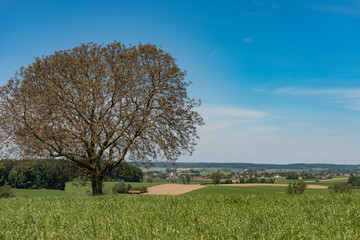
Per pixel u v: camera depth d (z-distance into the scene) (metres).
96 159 24.77
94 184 26.41
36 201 13.77
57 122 23.41
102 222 7.35
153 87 25.66
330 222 7.05
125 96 24.47
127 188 113.56
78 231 6.63
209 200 12.15
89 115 24.14
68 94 24.55
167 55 26.17
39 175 107.19
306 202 11.02
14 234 6.62
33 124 23.44
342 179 188.88
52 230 6.68
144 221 7.25
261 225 6.68
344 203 10.53
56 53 25.44
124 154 25.92
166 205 10.21
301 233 5.98
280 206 9.83
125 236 5.94
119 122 24.83
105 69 25.11
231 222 6.98
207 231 6.10
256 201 11.46
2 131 23.80
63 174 27.78
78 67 24.94
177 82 26.16
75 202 12.62
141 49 25.95
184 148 26.95
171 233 6.01
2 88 23.89
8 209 10.95
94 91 23.88
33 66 24.44
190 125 26.67
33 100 23.31
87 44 25.92
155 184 134.12
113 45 25.83
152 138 25.97
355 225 6.81
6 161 25.27
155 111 25.94
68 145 23.19
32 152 23.44
